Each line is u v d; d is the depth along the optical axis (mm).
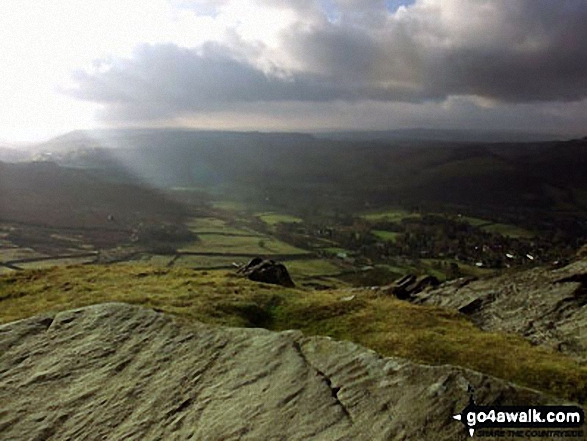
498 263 143000
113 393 14156
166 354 16344
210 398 13484
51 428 12758
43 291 34156
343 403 12406
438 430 10906
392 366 13750
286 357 15266
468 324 32250
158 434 12180
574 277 38625
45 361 16188
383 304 34812
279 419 12078
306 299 34562
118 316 19578
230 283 38062
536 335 30516
